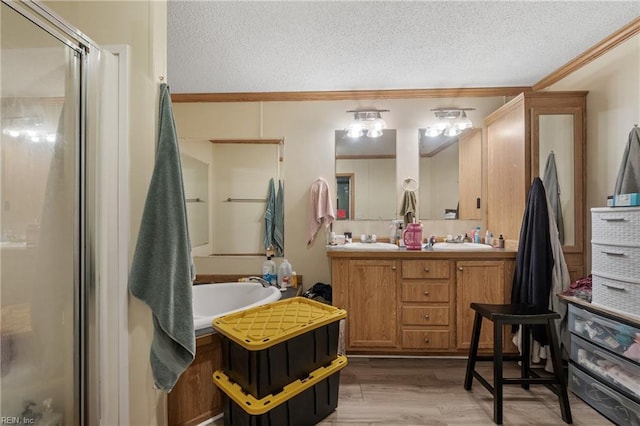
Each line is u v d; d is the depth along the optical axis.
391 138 2.95
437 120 2.89
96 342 1.22
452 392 1.94
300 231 2.96
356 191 2.96
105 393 1.24
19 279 1.11
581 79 2.28
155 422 1.35
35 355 1.12
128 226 1.29
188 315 1.30
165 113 1.33
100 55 1.25
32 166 1.13
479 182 2.90
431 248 2.51
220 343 1.70
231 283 2.64
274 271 2.78
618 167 2.00
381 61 2.28
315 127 2.96
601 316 1.68
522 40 2.01
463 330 2.33
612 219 1.65
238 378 1.52
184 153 2.98
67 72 1.14
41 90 1.12
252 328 1.56
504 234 2.59
